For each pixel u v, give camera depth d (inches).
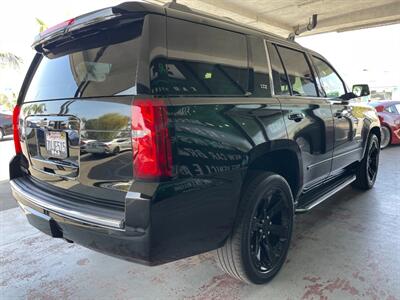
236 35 85.0
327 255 104.9
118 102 64.2
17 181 95.0
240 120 77.3
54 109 78.8
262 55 93.4
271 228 93.3
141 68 62.2
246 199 82.3
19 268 100.7
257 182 85.2
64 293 87.4
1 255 109.3
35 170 90.2
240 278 86.0
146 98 60.7
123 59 67.6
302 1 433.4
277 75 98.9
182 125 63.8
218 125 71.2
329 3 442.9
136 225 60.7
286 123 94.6
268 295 85.0
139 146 60.9
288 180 107.2
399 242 113.4
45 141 83.0
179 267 100.3
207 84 72.9
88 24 71.2
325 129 120.2
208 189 68.5
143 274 96.5
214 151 69.6
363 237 117.7
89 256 108.4
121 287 89.9
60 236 78.9
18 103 97.4
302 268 97.3
